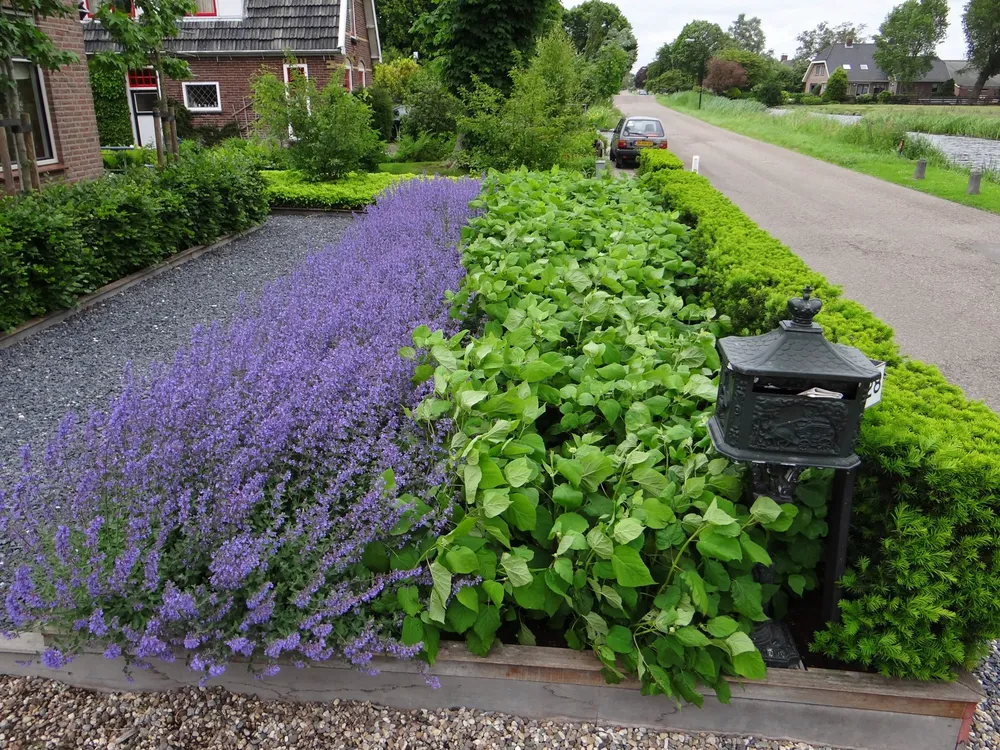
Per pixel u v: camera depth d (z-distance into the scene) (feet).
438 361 10.10
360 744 7.55
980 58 256.32
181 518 7.46
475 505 8.37
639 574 7.06
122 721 7.77
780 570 8.34
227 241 32.76
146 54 33.35
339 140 47.09
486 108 51.62
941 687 7.52
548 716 7.90
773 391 7.55
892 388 9.14
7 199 22.41
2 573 9.30
